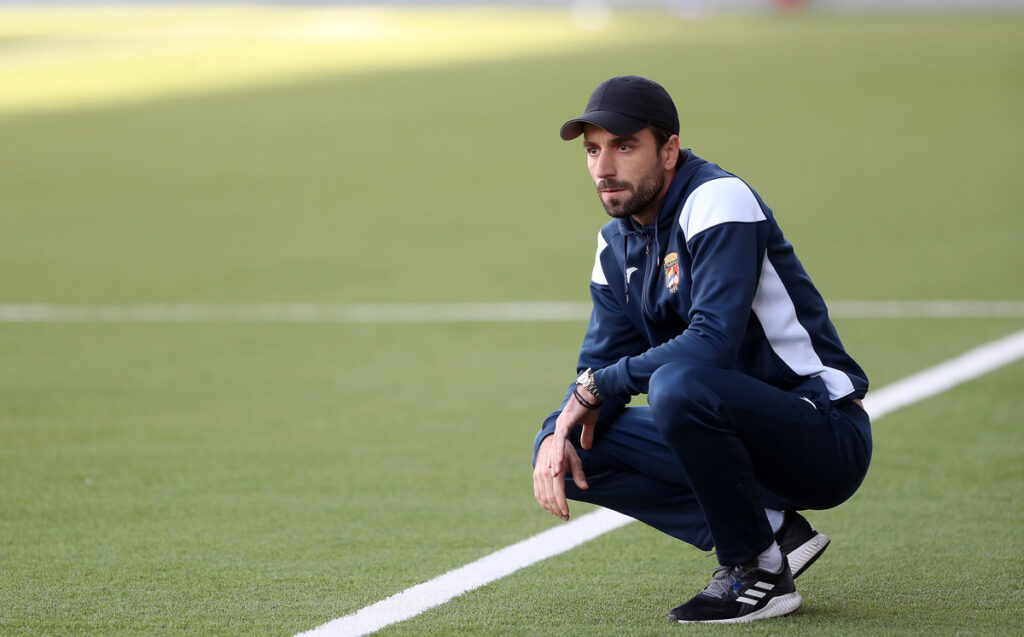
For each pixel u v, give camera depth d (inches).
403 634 435.8
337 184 1892.2
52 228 1571.1
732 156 2070.6
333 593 483.5
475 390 852.0
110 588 490.6
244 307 1142.3
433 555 533.0
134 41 4667.8
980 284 1175.0
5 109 2837.1
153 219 1628.9
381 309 1128.2
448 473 664.4
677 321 459.2
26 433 750.5
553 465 451.8
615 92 434.3
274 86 3142.2
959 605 460.1
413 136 2361.0
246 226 1577.3
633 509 474.0
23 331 1051.3
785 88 2933.1
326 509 602.5
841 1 7436.0
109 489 637.3
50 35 5128.0
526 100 2792.8
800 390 442.0
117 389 861.2
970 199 1668.3
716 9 7273.6
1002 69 3221.0
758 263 433.4
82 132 2465.6
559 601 472.4
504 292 1196.5
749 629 435.5
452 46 4124.0
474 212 1659.7
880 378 857.5
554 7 7628.0
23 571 512.7
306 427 762.2
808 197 1705.2
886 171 1908.2
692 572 509.4
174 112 2728.8
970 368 876.6
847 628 435.5
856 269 1261.1
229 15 6737.2
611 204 442.3
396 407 809.5
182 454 704.4
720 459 423.5
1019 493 610.9
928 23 5447.8
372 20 5935.0
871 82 3024.1
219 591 486.6
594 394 447.2
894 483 631.2
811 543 475.2
